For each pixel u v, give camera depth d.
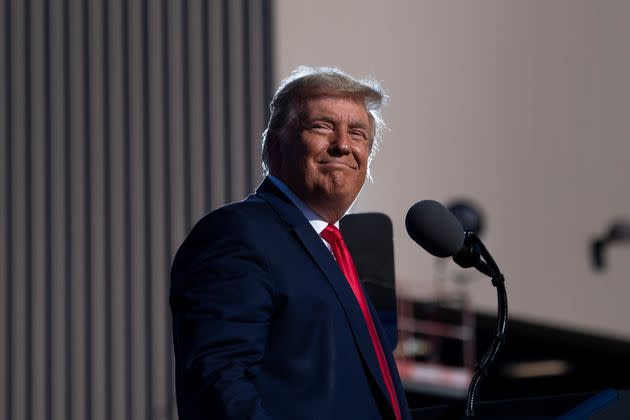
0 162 9.25
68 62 9.28
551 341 14.23
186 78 9.34
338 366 3.03
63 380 9.13
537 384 14.01
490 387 13.40
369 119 3.45
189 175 9.26
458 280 12.80
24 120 9.27
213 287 2.99
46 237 9.21
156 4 9.34
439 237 3.24
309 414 2.95
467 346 12.74
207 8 9.41
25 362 9.15
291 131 3.30
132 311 9.16
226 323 2.94
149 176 9.24
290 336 3.02
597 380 14.57
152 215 9.23
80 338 9.16
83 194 9.22
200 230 3.11
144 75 9.30
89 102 9.25
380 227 3.80
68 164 9.23
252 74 9.46
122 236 9.23
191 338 2.95
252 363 2.95
